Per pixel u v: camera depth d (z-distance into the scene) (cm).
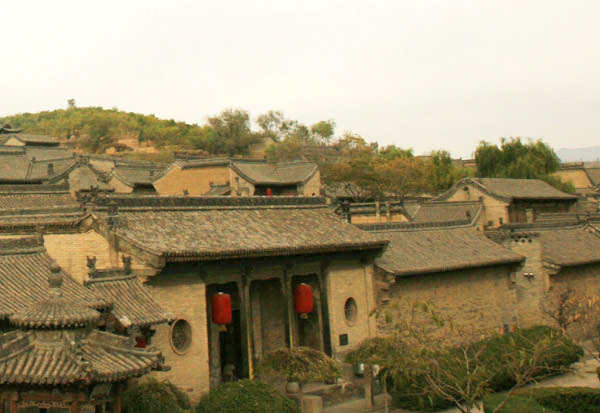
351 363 3412
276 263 3534
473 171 10875
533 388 3341
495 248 4750
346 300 3878
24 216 3309
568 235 5575
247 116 16400
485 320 4462
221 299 3291
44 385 2003
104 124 17125
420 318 4031
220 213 3594
